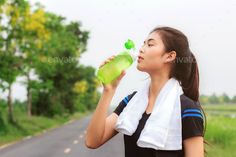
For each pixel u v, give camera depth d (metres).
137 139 2.36
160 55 2.44
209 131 20.30
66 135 30.78
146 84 2.52
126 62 2.41
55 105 59.28
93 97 130.00
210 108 89.38
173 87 2.40
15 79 34.53
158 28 2.50
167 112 2.31
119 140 24.92
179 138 2.28
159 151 2.28
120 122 2.41
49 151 19.14
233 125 24.19
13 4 34.06
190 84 2.52
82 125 48.47
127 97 2.59
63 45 51.34
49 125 44.25
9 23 34.31
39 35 35.81
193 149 2.28
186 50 2.48
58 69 60.31
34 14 35.06
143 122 2.37
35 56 35.88
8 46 34.72
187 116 2.29
